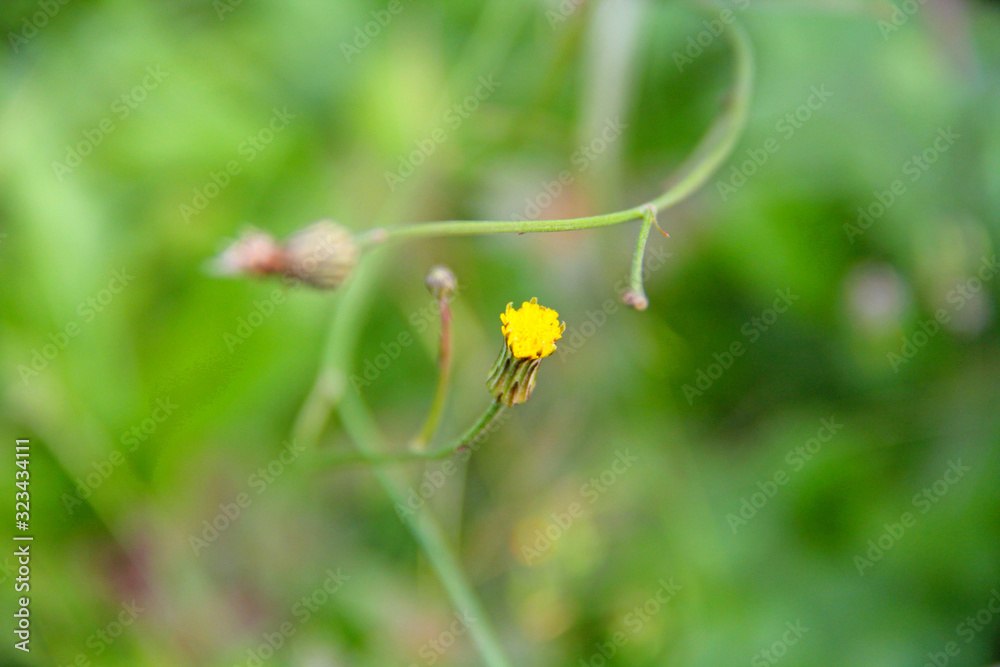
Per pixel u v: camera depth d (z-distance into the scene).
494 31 0.33
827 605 0.32
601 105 0.32
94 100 0.31
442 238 0.33
